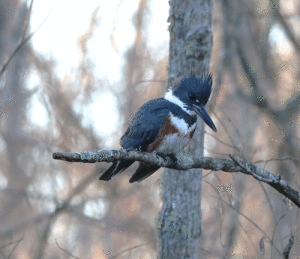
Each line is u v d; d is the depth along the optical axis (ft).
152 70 54.03
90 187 50.57
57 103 53.31
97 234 55.21
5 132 57.26
